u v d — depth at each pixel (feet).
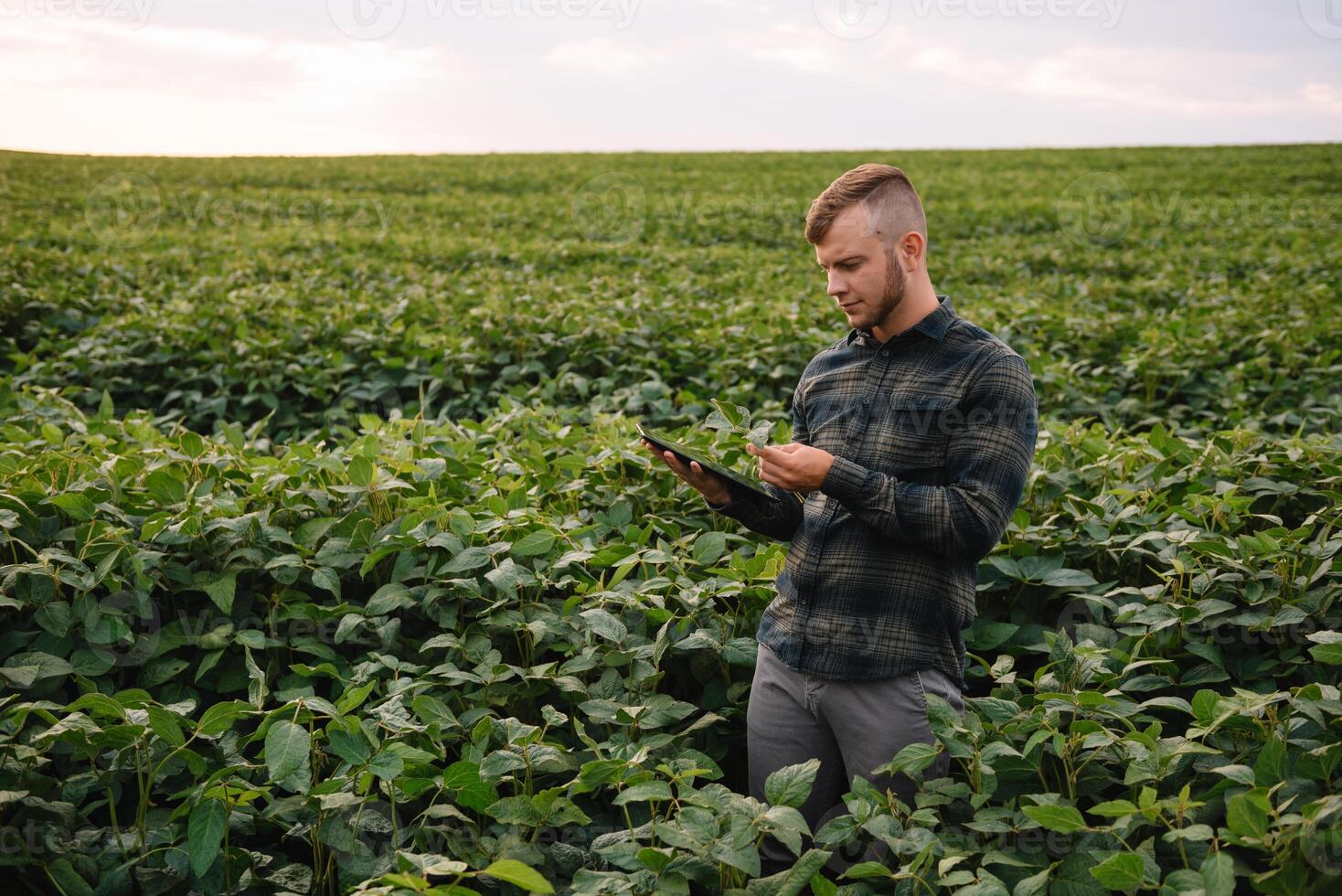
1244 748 6.79
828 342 20.43
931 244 51.96
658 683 8.63
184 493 9.39
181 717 6.66
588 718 8.18
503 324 21.50
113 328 22.16
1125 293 31.68
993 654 9.51
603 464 11.18
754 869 5.55
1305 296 28.45
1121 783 6.83
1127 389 20.45
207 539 8.76
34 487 9.27
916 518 6.20
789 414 16.78
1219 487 10.19
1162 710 8.23
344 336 21.83
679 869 5.86
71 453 10.62
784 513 7.48
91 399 20.12
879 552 6.65
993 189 80.94
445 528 9.09
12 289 26.45
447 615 8.30
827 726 7.12
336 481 10.34
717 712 8.55
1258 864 5.90
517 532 9.25
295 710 6.53
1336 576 8.49
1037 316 24.64
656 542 10.03
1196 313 26.55
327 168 102.12
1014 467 6.29
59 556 7.96
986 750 6.41
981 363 6.43
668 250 46.19
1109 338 23.18
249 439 14.62
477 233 57.21
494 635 8.54
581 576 9.15
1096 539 9.61
